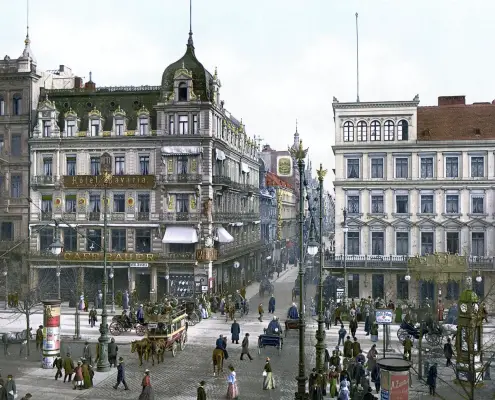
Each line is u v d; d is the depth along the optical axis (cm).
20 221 6650
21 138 6656
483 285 5888
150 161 6431
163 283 6366
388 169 6225
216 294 6200
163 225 6359
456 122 6322
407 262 5809
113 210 6469
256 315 5688
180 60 6488
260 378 3400
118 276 6450
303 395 2433
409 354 3522
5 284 6034
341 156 6322
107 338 3584
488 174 6022
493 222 6019
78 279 6147
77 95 6769
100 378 3378
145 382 2792
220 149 6819
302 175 2631
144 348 3738
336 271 6247
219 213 6662
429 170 6172
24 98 6662
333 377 2984
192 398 3006
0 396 2694
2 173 6675
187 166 6359
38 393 3064
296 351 4112
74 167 6581
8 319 5325
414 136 6175
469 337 2647
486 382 3316
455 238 6122
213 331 4816
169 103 6325
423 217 6156
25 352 4041
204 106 6284
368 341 4325
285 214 13000
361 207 6278
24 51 6856
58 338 3659
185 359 3872
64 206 6562
